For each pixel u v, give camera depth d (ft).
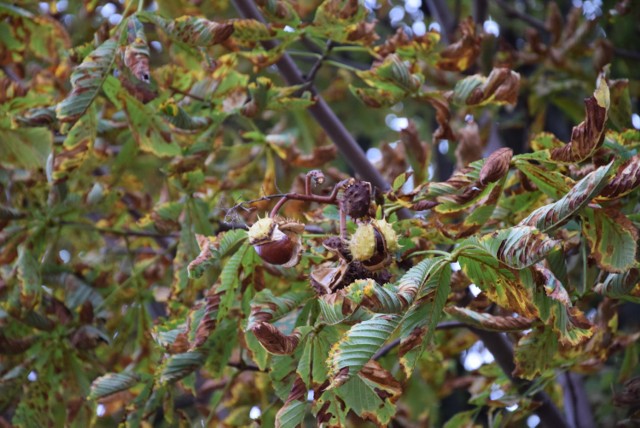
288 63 6.80
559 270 5.75
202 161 6.57
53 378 6.83
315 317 5.57
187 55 6.64
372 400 5.41
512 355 6.49
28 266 6.77
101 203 6.99
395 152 7.22
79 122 6.32
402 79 6.28
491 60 8.29
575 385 7.54
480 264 5.33
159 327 6.00
